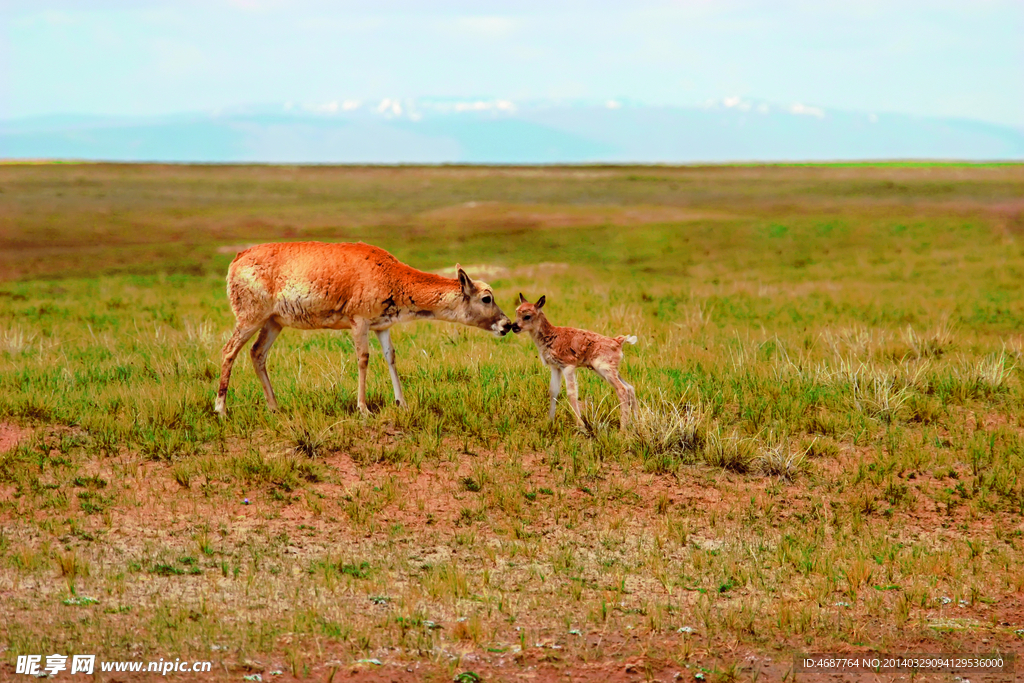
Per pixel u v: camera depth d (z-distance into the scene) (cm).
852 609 2067
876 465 3006
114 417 3256
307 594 2047
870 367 4169
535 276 9856
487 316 3444
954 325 5866
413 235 15338
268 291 3294
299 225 16862
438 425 3198
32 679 1627
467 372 3922
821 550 2370
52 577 2080
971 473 2953
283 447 3011
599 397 3553
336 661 1758
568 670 1756
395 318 3391
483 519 2534
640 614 2011
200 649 1769
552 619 1977
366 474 2841
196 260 12462
